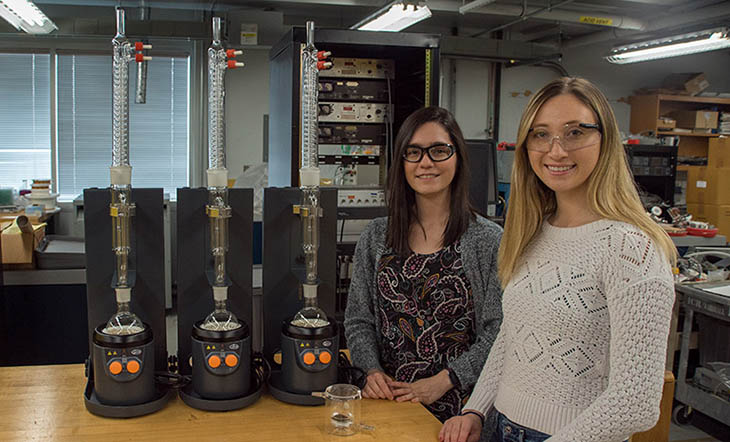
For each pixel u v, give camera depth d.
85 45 6.02
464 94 7.17
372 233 1.74
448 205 1.67
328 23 6.72
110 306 1.51
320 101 3.11
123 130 1.44
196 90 6.20
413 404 1.50
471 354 1.58
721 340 3.69
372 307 1.74
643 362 1.01
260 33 5.97
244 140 6.38
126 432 1.28
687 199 6.64
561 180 1.16
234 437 1.27
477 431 1.36
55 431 1.28
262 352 1.63
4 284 3.79
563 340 1.16
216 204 1.47
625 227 1.09
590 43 7.08
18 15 4.33
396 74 3.21
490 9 5.62
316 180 1.50
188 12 6.31
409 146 1.61
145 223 1.50
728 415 3.23
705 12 5.95
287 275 1.60
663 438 2.50
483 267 1.63
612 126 1.15
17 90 6.03
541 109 1.19
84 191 1.46
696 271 3.59
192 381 1.46
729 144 6.34
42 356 3.88
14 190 5.53
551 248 1.21
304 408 1.44
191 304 1.55
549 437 1.14
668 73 7.77
